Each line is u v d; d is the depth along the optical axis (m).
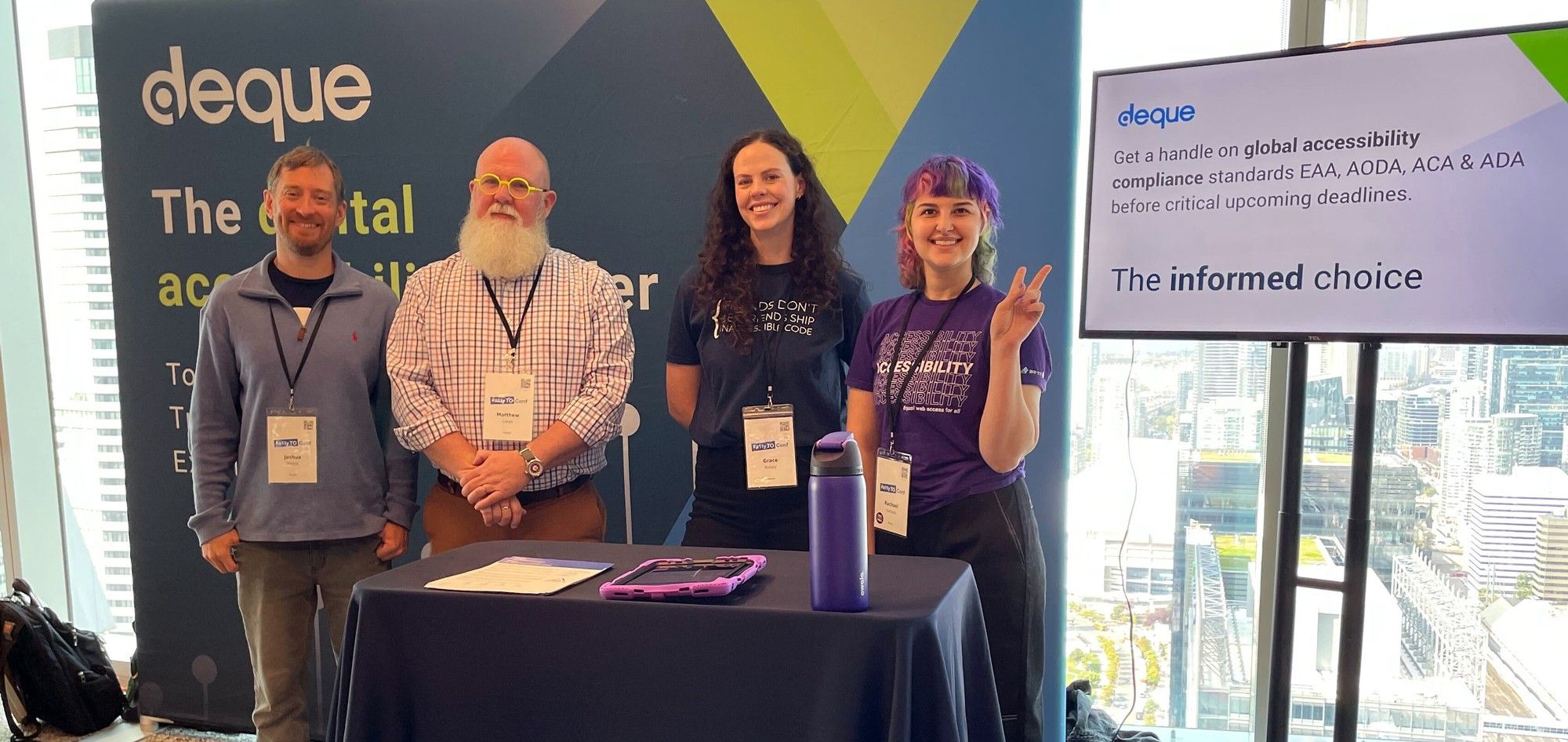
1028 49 2.38
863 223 2.52
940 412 1.97
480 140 2.71
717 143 2.59
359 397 2.30
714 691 1.24
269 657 2.32
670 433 2.68
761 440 2.13
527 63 2.67
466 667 1.32
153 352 2.92
